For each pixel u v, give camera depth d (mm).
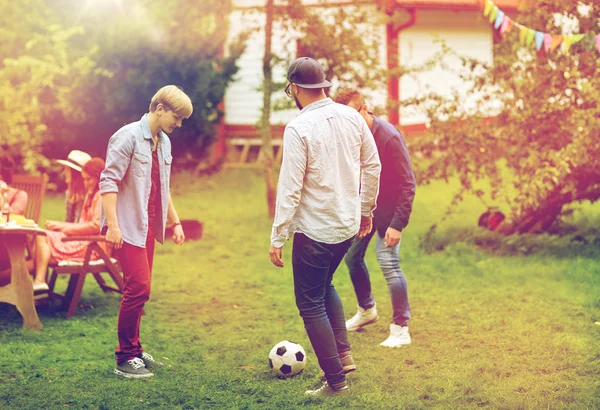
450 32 17250
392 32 16625
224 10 12773
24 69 14203
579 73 8484
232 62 14703
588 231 9477
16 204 7023
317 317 4312
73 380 4738
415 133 16547
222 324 6305
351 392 4426
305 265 4254
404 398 4309
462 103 9352
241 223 11500
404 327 5539
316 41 11188
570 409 4074
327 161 4176
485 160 8977
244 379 4770
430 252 9117
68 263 6570
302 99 4289
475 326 5980
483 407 4176
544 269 8008
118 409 4207
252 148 18000
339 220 4211
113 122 14141
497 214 9625
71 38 15602
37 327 6070
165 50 13883
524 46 8625
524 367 4898
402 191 5215
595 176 8828
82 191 7281
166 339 5816
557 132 8523
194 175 15727
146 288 4836
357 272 5840
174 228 5254
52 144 14742
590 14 8414
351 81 11453
